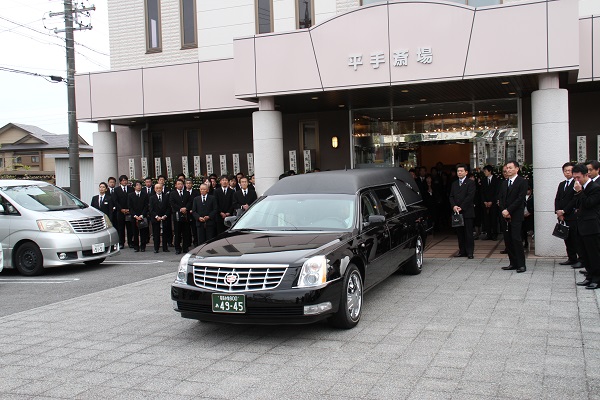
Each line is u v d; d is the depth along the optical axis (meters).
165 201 13.70
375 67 11.09
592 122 13.71
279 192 7.97
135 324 6.86
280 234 6.83
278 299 5.66
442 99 14.02
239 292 5.77
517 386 4.44
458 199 10.95
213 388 4.66
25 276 10.88
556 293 7.56
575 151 13.88
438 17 10.66
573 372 4.70
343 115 15.61
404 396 4.32
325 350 5.57
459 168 10.96
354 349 5.56
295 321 5.70
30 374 5.17
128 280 9.98
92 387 4.79
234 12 15.45
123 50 16.84
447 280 8.80
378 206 8.03
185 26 16.19
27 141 40.50
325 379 4.76
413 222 9.11
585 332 5.79
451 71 10.66
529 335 5.77
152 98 14.42
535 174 10.52
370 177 8.50
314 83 11.58
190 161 17.19
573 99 13.88
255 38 11.95
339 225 7.02
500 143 14.45
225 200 12.55
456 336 5.84
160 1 16.39
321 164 15.84
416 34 10.81
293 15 14.82
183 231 13.41
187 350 5.75
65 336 6.43
